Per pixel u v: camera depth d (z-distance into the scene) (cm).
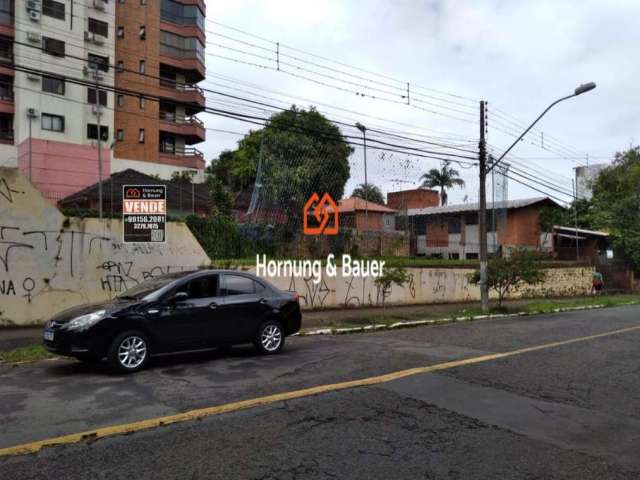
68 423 505
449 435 496
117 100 3947
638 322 1541
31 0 3362
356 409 570
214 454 434
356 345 1027
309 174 1727
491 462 432
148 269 1346
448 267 2162
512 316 1772
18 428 490
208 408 560
